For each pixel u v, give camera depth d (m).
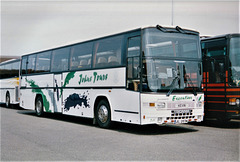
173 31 9.98
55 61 14.84
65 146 7.95
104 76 11.16
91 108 11.89
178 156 6.67
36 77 16.56
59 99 14.29
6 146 8.00
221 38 11.15
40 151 7.37
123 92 10.11
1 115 17.00
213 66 11.32
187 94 9.84
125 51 10.22
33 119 14.95
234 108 10.73
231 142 8.30
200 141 8.48
